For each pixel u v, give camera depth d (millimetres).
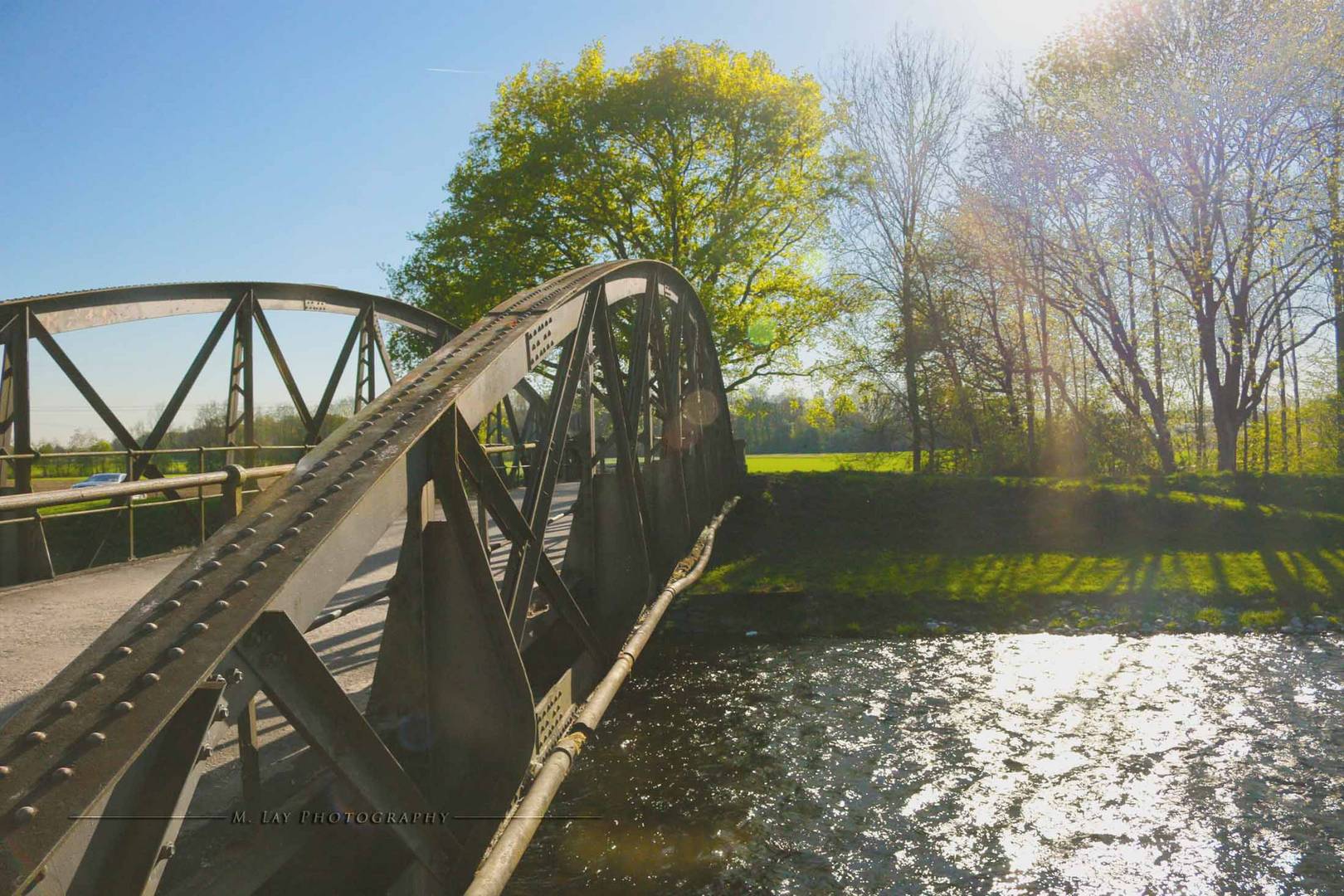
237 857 2721
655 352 10016
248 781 3020
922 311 28516
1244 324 23875
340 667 4836
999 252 26031
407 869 3246
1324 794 8562
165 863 2006
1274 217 22391
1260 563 17969
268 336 10453
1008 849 7758
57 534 12273
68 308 7727
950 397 28406
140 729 1910
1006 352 27734
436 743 3529
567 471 12508
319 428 11188
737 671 13789
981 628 16031
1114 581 17516
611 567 7438
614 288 7426
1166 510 20531
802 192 28766
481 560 3537
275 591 2400
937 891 7145
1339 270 23422
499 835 3607
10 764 1800
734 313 28359
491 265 27625
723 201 28406
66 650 4961
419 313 13602
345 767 2703
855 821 8359
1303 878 7133
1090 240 24734
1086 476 26406
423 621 3541
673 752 10180
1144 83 22266
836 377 30438
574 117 27500
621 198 28391
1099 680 12617
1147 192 23203
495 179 27969
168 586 2420
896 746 10250
